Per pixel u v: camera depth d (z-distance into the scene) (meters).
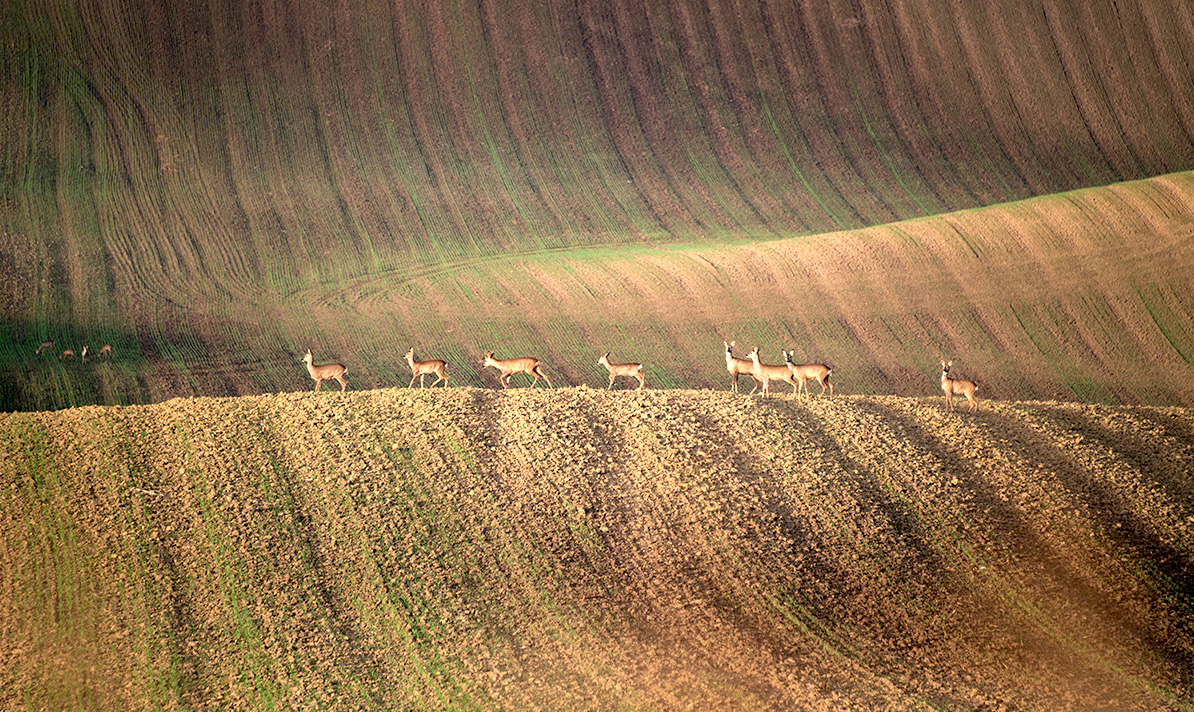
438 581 108.12
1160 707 91.81
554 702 91.06
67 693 91.50
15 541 111.12
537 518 117.50
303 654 97.19
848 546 113.75
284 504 118.25
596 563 111.12
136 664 95.12
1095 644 100.62
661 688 93.00
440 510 118.31
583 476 124.25
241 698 91.25
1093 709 91.38
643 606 104.94
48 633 98.81
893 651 99.12
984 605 105.94
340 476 123.19
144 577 106.44
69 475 122.06
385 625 101.69
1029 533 117.00
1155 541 116.19
